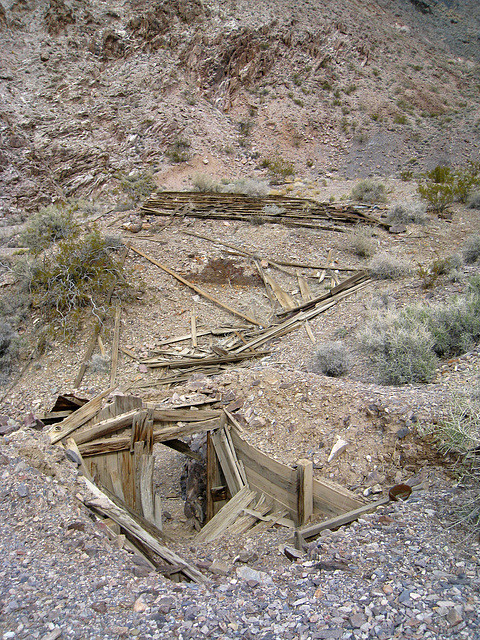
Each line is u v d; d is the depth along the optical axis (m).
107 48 37.66
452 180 22.88
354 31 48.56
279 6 46.94
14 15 38.31
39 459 5.60
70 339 11.82
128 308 12.83
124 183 27.98
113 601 3.69
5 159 28.05
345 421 6.58
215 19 41.56
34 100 32.59
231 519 6.39
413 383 7.52
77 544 4.41
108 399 7.18
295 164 33.44
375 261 13.72
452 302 9.26
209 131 34.12
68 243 14.34
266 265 14.55
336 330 10.87
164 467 9.60
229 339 11.71
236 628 3.36
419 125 38.19
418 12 62.41
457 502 4.65
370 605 3.44
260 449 6.84
